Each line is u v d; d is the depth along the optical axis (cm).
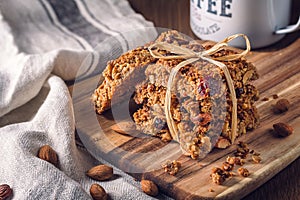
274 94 67
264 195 57
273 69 71
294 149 59
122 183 59
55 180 57
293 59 73
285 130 60
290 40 76
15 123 69
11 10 82
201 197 55
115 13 83
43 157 60
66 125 63
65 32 81
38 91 70
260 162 58
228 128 60
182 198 56
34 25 82
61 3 84
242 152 59
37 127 64
